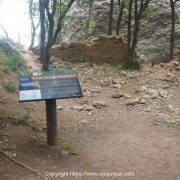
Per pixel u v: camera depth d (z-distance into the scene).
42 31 19.22
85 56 19.70
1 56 16.56
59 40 26.61
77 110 11.97
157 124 10.88
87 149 8.59
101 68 18.44
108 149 8.76
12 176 6.63
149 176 7.46
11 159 7.17
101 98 13.76
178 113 12.00
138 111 12.16
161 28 24.92
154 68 19.22
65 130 9.82
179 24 25.06
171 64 19.73
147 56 23.78
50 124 8.09
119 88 15.32
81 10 27.94
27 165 7.11
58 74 8.05
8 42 21.06
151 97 13.80
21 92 7.64
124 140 9.48
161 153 8.69
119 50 19.59
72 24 27.77
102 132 9.98
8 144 7.83
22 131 8.72
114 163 7.95
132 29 24.55
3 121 9.04
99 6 26.53
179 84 16.19
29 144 8.03
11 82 13.03
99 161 7.97
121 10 21.72
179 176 7.54
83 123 10.64
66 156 7.85
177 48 23.89
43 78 7.95
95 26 25.56
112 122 10.96
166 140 9.60
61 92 7.75
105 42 19.62
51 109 8.04
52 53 20.17
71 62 19.66
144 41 24.45
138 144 9.23
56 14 22.56
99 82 16.16
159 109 12.41
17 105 10.99
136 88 15.37
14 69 15.34
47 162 7.42
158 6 25.81
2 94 11.67
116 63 19.59
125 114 11.84
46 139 8.53
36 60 19.88
